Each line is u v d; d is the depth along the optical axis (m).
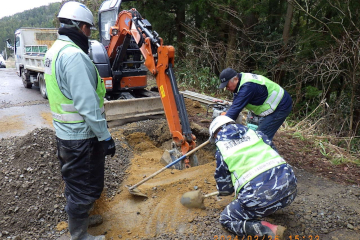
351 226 3.07
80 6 2.59
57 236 3.00
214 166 4.17
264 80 3.59
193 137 4.40
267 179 2.52
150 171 4.20
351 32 7.58
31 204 3.24
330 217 3.21
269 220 3.13
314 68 8.83
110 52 6.52
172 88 4.46
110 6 7.03
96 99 2.47
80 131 2.51
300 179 4.07
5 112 7.36
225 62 10.12
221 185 2.79
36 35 10.43
